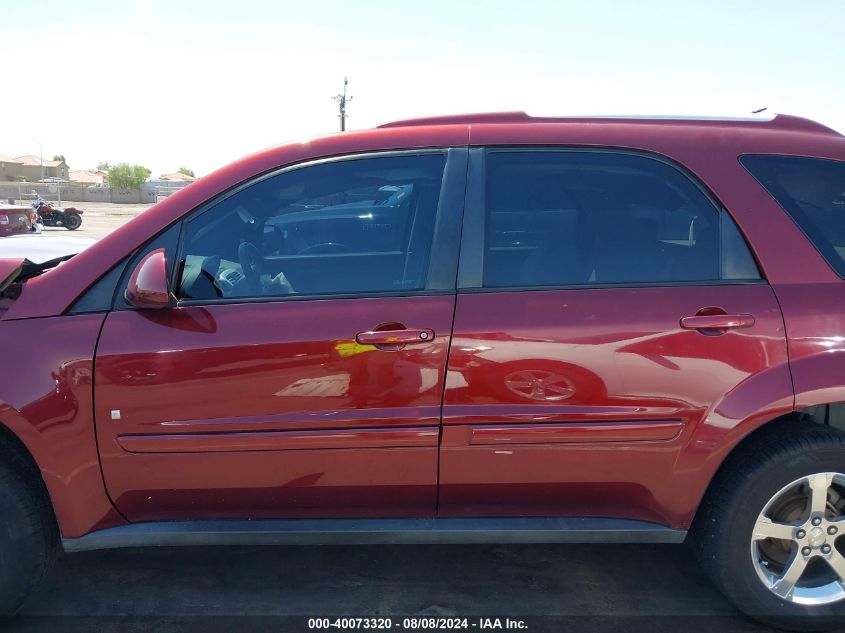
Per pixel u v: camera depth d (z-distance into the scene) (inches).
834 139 99.3
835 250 93.5
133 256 91.8
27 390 86.4
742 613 98.7
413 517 95.5
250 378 88.4
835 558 94.7
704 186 94.1
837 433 90.7
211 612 100.7
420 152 95.5
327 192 97.7
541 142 95.5
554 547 121.2
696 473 91.0
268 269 98.7
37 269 100.1
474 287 91.1
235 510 94.3
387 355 88.1
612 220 94.7
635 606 103.3
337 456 90.1
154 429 89.1
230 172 95.2
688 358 88.7
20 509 89.5
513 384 88.7
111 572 111.7
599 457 91.0
